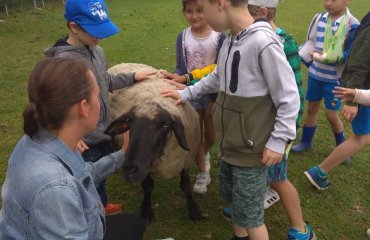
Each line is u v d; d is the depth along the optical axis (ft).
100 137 10.11
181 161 11.10
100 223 6.09
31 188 4.91
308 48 14.69
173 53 28.91
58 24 38.65
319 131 17.74
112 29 9.37
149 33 35.19
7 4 46.01
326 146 16.47
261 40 7.66
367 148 16.03
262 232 9.23
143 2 53.88
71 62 5.31
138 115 9.88
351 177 14.15
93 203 5.85
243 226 9.26
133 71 12.65
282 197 10.17
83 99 5.28
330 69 13.97
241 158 8.59
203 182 13.32
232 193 9.58
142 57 27.96
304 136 15.87
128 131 10.15
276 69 7.69
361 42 10.68
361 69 10.66
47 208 4.85
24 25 38.27
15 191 5.12
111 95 12.01
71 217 4.98
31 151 5.26
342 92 10.55
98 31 9.11
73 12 9.03
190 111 11.38
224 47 8.55
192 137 11.35
